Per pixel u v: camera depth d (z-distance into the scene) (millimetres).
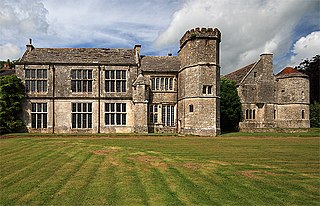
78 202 7922
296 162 13797
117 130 33125
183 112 31812
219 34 30797
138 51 34875
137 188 9188
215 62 30188
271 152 17109
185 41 31375
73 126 32875
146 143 21719
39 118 32531
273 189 9172
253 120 43031
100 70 33375
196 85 29906
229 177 10695
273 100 43062
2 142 22031
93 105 33062
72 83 33156
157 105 34312
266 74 43281
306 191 8984
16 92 31406
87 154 15914
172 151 17266
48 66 32688
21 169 11992
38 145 20000
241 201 8031
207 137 27359
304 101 44094
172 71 34406
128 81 33531
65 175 10891
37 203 7863
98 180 10164
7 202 7949
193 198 8258
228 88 40969
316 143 22312
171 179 10359
